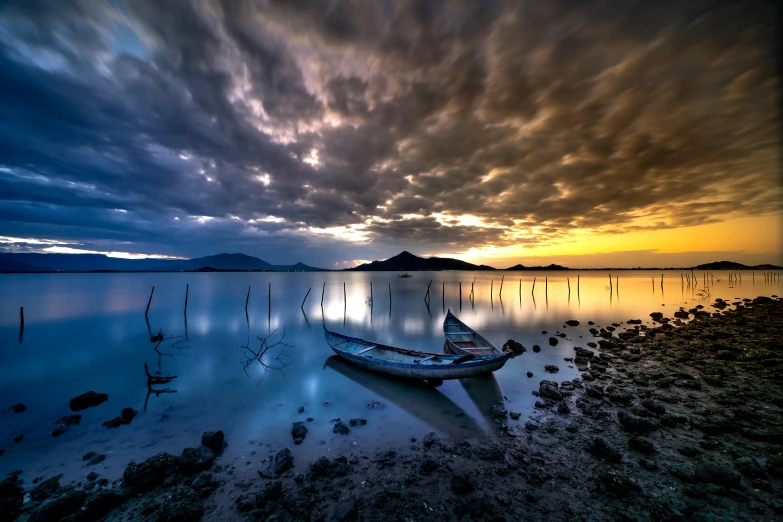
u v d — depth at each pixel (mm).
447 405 11750
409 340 23766
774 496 6477
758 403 10703
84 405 12352
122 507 6812
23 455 9016
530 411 11047
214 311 39938
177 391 13727
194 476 7785
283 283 100625
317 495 7031
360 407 11758
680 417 9828
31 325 30562
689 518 6043
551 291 67625
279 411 11570
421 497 6902
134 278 136250
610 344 19516
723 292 63125
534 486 7148
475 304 46281
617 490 6750
